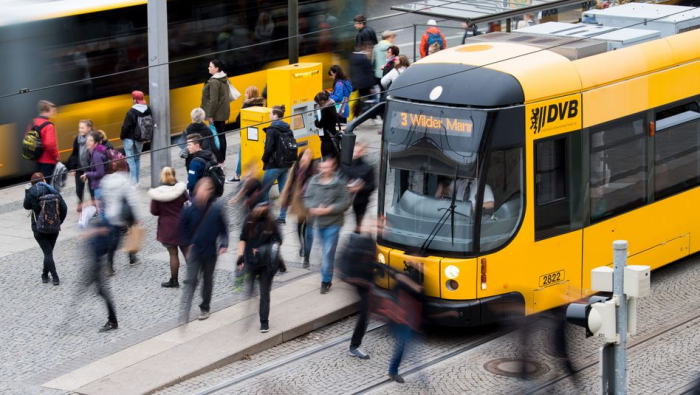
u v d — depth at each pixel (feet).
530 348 43.91
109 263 52.90
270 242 46.47
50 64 71.72
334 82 76.18
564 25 56.75
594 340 46.32
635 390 41.39
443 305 44.96
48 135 63.67
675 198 53.62
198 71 81.76
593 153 48.47
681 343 46.19
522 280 45.93
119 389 41.16
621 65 49.93
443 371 43.50
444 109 45.57
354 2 93.40
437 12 65.77
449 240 45.21
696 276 55.67
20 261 56.34
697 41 55.06
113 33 75.15
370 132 80.43
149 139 68.39
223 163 72.95
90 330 47.03
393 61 78.64
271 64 87.20
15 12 69.77
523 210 45.55
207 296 47.85
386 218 47.24
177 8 79.61
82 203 60.64
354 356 44.93
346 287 52.16
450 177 45.42
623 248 29.96
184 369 43.01
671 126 53.01
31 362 43.57
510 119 44.88
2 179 70.38
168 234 51.24
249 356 45.32
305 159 55.62
